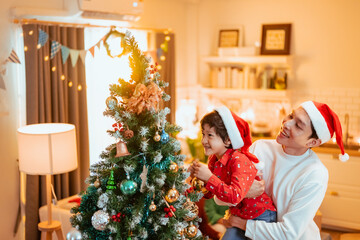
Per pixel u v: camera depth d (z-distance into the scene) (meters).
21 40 3.35
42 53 3.36
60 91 3.53
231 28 5.52
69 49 3.57
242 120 1.72
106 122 4.13
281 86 5.12
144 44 4.48
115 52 4.08
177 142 1.79
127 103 1.71
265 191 1.85
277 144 1.88
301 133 1.68
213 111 1.71
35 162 2.95
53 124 3.36
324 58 5.06
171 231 1.71
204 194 1.90
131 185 1.61
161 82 1.83
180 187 1.76
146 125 1.72
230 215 1.80
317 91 5.14
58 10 3.53
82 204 1.74
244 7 5.43
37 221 3.43
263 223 1.67
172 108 4.89
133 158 1.69
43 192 3.47
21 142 2.98
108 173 1.70
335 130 1.68
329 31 5.00
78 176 3.75
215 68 5.65
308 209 1.63
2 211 3.30
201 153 5.07
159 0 5.00
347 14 4.89
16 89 3.37
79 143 3.77
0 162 3.25
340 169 4.54
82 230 1.71
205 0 5.64
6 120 3.29
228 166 1.67
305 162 1.75
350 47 4.92
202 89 5.48
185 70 5.76
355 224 4.53
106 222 1.59
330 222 4.65
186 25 5.68
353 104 4.97
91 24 3.92
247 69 5.27
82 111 3.76
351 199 4.52
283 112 5.30
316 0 5.02
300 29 5.14
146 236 1.67
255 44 5.32
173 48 4.85
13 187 3.41
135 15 4.03
